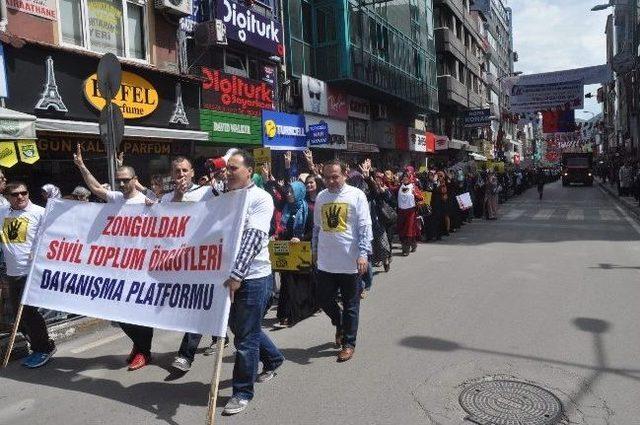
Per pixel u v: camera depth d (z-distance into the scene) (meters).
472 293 7.26
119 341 5.68
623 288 7.31
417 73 25.69
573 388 4.11
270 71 15.98
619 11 39.81
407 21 24.45
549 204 24.41
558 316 6.03
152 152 11.49
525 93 32.44
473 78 44.88
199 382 4.51
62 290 4.86
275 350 4.44
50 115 9.05
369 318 6.20
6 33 8.16
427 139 30.47
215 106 13.19
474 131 45.78
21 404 4.14
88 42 9.97
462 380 4.32
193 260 4.18
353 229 4.90
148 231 4.50
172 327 4.15
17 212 5.20
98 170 10.38
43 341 5.01
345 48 18.23
